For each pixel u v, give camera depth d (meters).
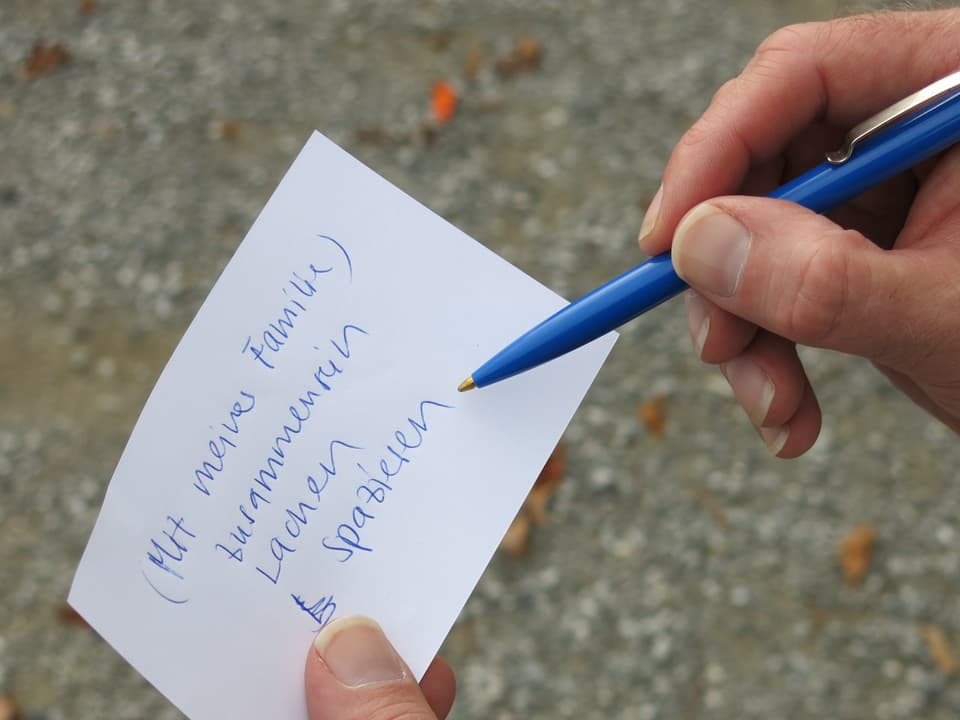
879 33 0.48
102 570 0.45
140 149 0.82
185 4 0.88
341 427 0.45
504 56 0.85
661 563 0.68
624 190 0.79
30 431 0.73
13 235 0.79
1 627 0.68
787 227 0.44
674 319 0.74
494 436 0.45
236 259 0.45
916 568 0.68
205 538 0.45
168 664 0.45
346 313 0.45
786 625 0.67
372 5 0.87
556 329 0.45
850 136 0.45
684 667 0.66
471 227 0.78
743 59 0.84
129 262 0.78
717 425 0.72
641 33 0.86
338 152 0.46
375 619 0.45
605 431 0.71
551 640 0.67
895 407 0.72
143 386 0.75
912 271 0.44
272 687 0.45
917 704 0.65
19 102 0.84
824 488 0.70
